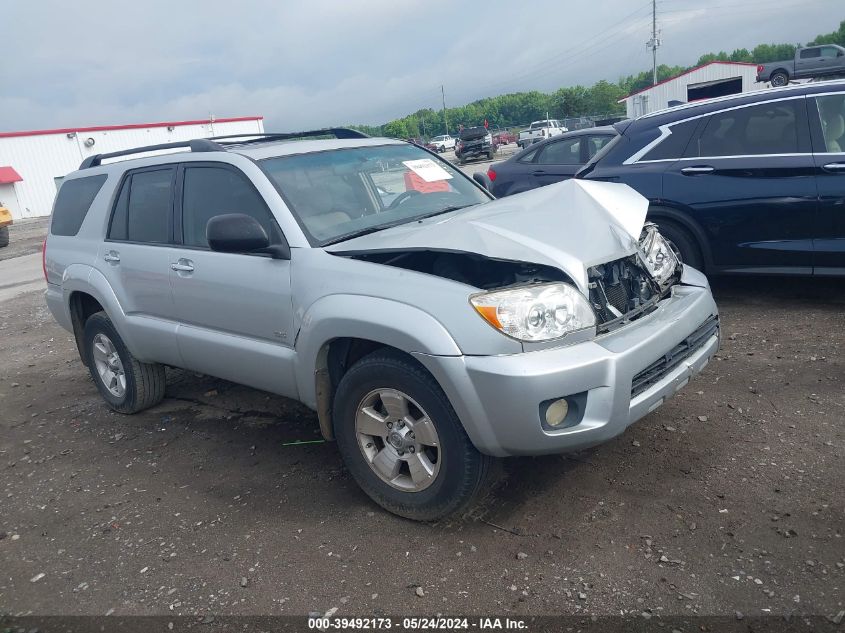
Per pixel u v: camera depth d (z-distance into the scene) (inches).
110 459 176.1
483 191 186.9
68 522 146.4
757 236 221.9
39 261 633.0
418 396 121.3
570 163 372.5
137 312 183.0
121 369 200.1
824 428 147.0
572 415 115.0
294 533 132.2
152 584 121.5
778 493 126.3
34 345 305.3
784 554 110.3
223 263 153.9
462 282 126.3
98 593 120.8
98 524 144.2
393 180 169.8
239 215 137.3
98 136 1609.3
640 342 119.3
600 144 361.1
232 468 163.0
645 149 243.3
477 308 112.7
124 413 205.9
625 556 114.4
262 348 149.3
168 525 140.4
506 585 111.0
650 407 122.3
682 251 238.2
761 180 218.1
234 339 156.3
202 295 159.8
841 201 206.2
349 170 164.7
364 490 137.2
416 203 167.8
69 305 206.4
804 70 790.5
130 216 185.2
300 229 142.9
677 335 127.6
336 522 134.2
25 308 392.5
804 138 214.2
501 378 110.2
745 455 140.3
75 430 198.8
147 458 173.9
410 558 120.6
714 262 232.2
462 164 1434.5
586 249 124.8
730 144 226.7
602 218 136.9
